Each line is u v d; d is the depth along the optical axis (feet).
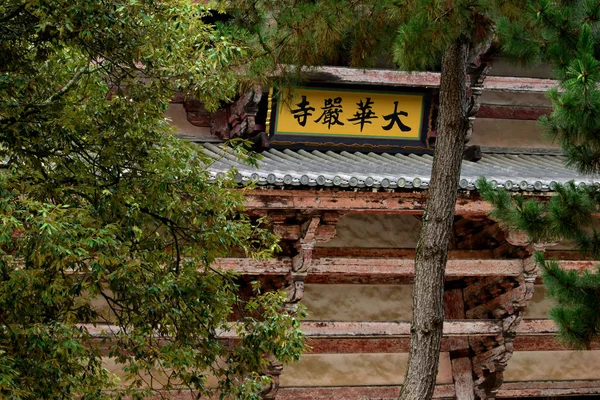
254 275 74.74
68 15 43.50
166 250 52.06
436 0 47.78
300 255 71.67
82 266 45.52
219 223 49.42
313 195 69.67
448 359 82.99
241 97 80.12
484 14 51.39
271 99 80.79
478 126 92.43
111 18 44.39
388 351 80.89
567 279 50.01
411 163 81.76
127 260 46.39
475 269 77.20
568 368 86.28
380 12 53.78
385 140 85.25
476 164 86.43
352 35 56.70
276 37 54.49
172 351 47.44
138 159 49.06
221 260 71.26
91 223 46.03
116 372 72.38
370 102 83.87
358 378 79.77
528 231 52.24
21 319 44.65
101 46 46.03
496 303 80.18
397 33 54.70
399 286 81.92
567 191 51.21
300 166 75.82
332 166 77.00
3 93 45.68
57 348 42.96
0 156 47.01
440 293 50.78
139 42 45.96
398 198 71.36
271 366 73.67
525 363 85.46
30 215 42.14
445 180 51.34
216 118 83.92
